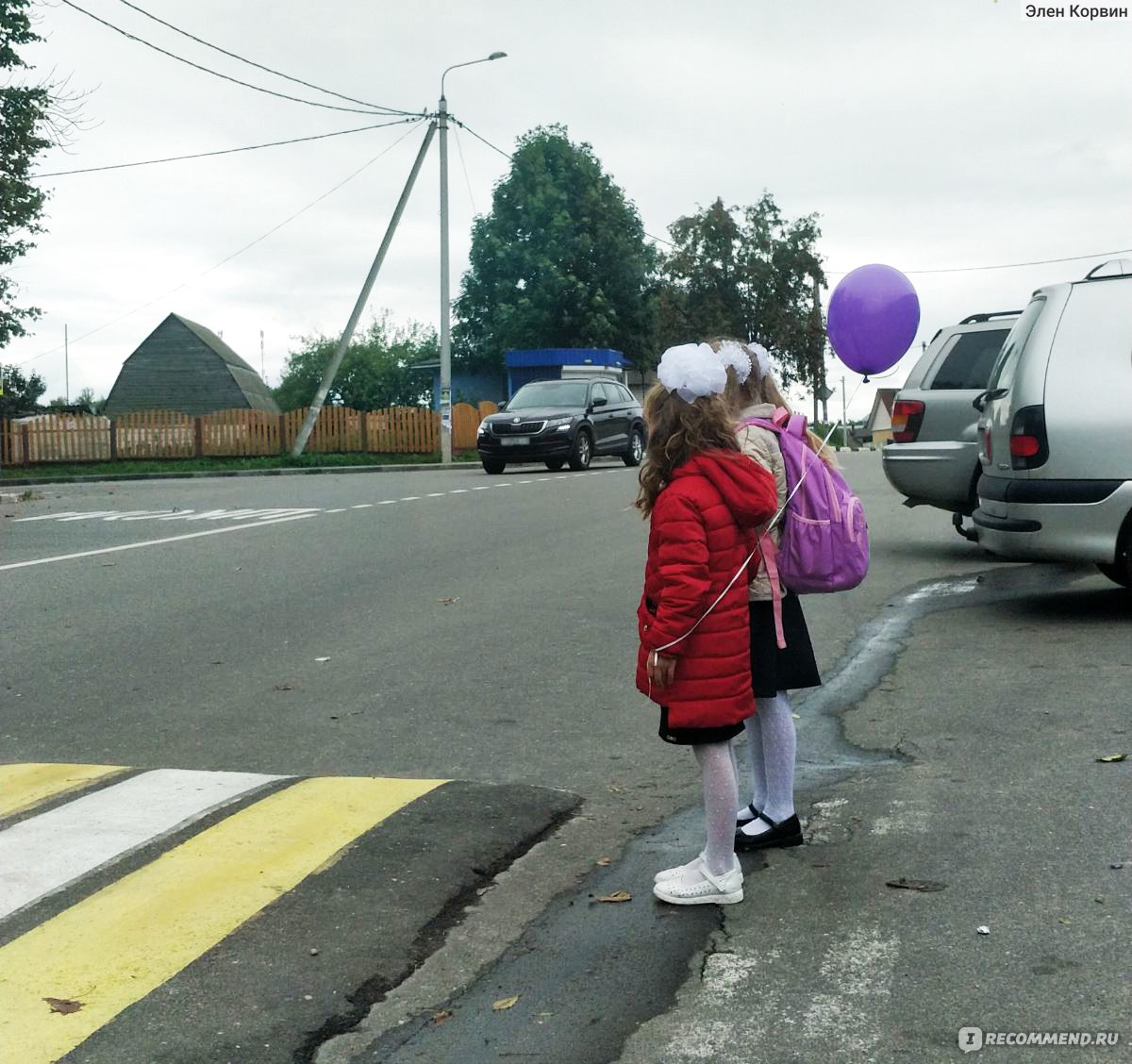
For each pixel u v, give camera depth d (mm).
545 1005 3217
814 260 60906
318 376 78938
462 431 38312
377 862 4188
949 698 6109
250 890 3967
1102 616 8000
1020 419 7637
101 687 6930
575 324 60094
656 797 4883
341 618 8719
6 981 3387
